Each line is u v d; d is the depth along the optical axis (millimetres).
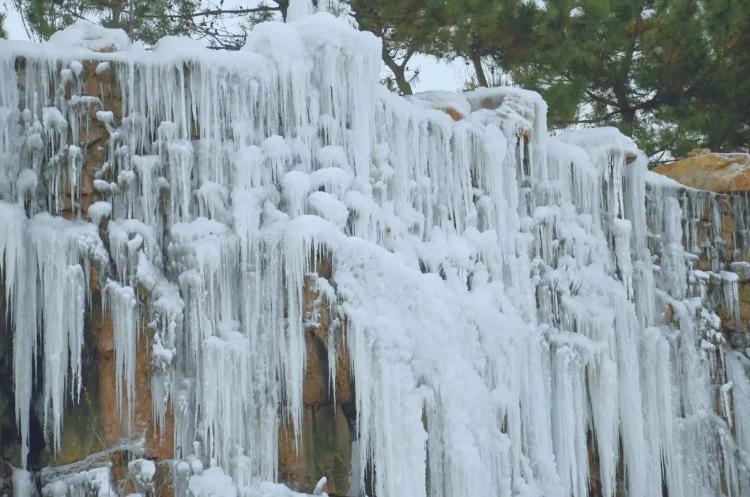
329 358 22438
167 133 22391
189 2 40062
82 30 22828
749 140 43688
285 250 22453
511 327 25531
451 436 23031
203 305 21859
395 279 23000
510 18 39531
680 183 33156
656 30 42562
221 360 21703
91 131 21859
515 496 24797
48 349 20750
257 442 21938
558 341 27328
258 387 22062
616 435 28094
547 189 28188
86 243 21156
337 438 22781
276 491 21656
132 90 22234
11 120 21203
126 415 21297
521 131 27672
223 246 22219
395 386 22422
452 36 39844
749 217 32938
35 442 21016
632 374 28688
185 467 21266
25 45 21516
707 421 30391
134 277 21578
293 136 23641
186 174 22359
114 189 21859
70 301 20922
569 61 40625
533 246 27703
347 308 22422
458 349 23734
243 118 23109
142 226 21859
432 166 26078
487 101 28219
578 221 28641
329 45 24031
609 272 28984
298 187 23047
